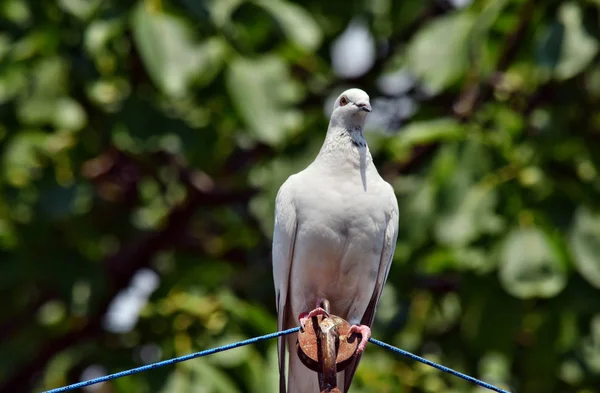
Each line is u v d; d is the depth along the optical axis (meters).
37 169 12.62
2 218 12.72
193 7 11.72
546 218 11.97
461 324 12.77
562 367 12.26
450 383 12.73
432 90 12.16
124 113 12.41
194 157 13.30
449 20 12.38
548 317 12.20
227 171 14.34
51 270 12.92
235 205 14.89
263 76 12.07
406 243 12.10
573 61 11.81
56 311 14.05
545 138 12.95
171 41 11.44
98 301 13.16
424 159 13.05
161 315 12.32
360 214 9.23
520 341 12.80
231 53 12.05
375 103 14.66
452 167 12.05
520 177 12.10
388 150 12.98
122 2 11.91
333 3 13.79
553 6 12.21
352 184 9.30
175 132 12.47
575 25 11.93
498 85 13.41
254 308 12.01
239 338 11.78
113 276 14.33
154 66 11.32
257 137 11.95
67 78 12.44
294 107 13.34
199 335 11.89
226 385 11.43
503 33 12.94
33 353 14.02
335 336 7.79
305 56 13.62
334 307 9.70
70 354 12.80
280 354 9.50
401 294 13.02
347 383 9.06
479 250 12.10
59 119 12.36
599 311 12.07
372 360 12.59
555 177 12.66
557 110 13.29
